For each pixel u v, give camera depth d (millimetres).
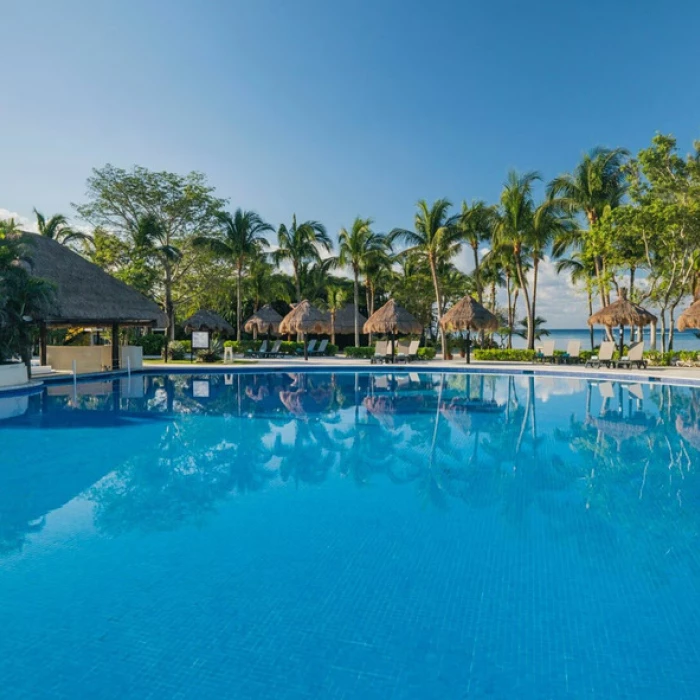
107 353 19672
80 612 3375
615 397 13375
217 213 31969
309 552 4340
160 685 2676
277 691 2625
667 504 5535
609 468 7023
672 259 21125
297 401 13141
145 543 4535
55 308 16141
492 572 3953
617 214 20516
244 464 7266
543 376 18531
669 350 23359
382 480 6504
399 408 12016
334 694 2607
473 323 21688
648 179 20516
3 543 4527
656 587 3715
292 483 6379
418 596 3598
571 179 25641
